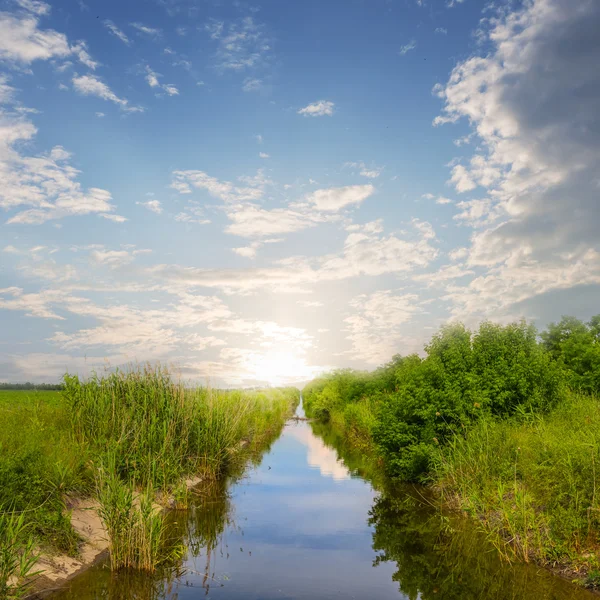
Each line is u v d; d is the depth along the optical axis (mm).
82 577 7879
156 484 12008
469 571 8461
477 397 14172
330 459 21250
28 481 8758
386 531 10906
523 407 14188
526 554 8594
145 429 13375
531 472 9859
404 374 18656
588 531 8039
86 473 10539
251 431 24109
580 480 8758
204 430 16016
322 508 12938
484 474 11328
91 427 13250
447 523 11148
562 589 7484
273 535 10664
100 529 9445
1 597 6301
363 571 8703
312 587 7992
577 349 21219
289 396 65812
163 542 9586
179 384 16125
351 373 40844
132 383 15031
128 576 8078
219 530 10992
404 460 15055
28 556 7367
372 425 17531
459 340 17719
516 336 17047
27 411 13883
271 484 15961
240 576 8414
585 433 10641
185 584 7992
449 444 13586
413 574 8500
